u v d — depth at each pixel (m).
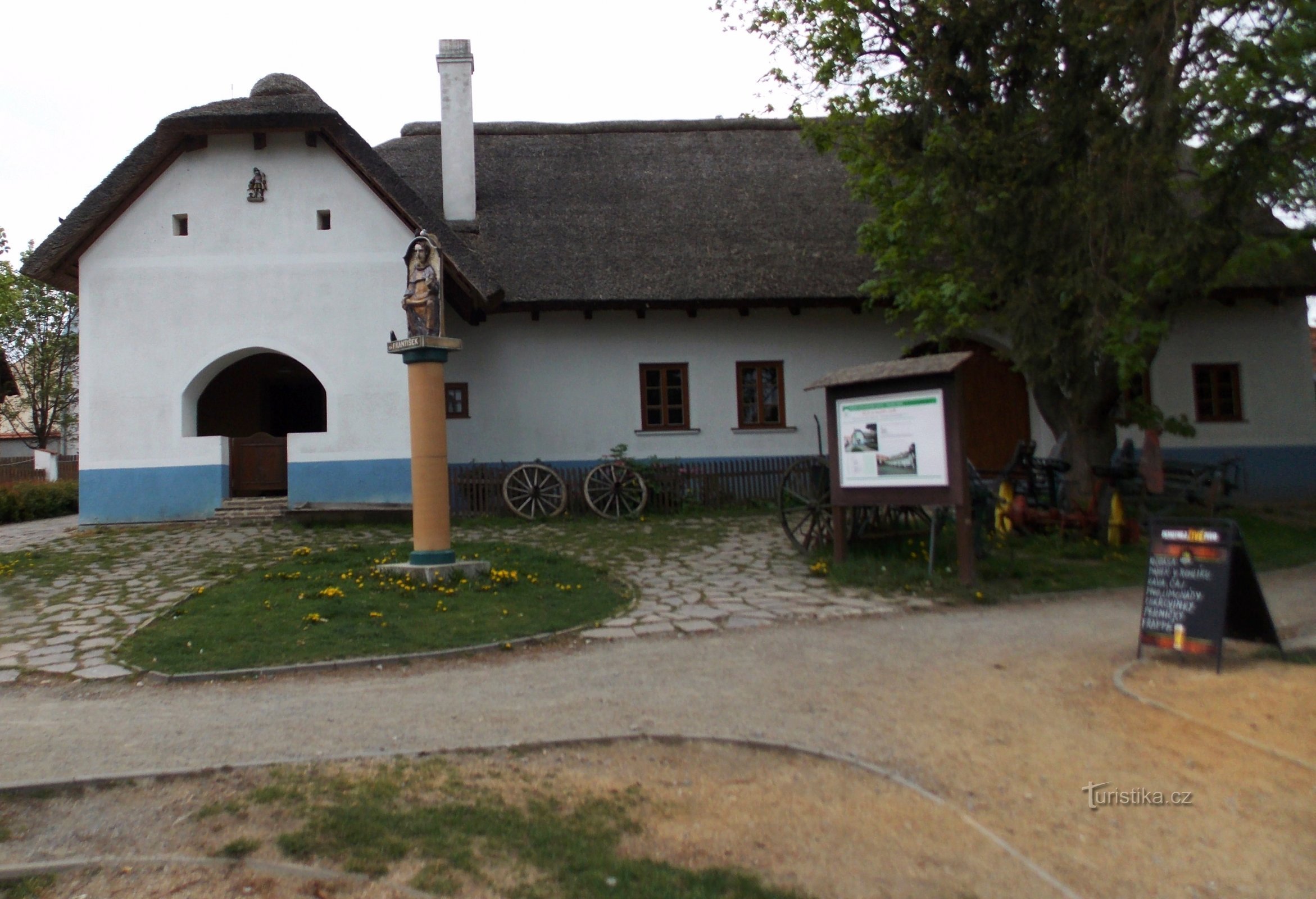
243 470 17.38
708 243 20.14
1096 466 13.53
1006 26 12.46
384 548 13.34
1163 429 14.89
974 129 12.82
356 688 7.39
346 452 16.95
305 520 16.03
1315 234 12.73
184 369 16.89
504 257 19.42
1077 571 11.66
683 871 4.32
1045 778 5.37
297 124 16.62
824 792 5.22
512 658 8.35
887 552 12.54
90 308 16.81
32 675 7.95
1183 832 4.73
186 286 16.98
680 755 5.77
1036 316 12.70
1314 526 16.23
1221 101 11.58
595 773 5.48
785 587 11.28
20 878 4.17
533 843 4.57
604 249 19.78
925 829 4.79
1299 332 21.09
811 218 21.17
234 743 6.00
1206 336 20.95
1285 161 11.86
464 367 19.45
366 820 4.73
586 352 19.75
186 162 17.17
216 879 4.21
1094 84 11.95
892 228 15.66
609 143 23.64
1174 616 7.46
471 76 20.70
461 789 5.18
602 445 19.69
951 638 8.70
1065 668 7.52
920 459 11.00
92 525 16.55
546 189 21.69
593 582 11.52
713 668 7.85
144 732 6.27
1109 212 11.70
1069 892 4.20
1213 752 5.62
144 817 4.80
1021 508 13.59
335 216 17.20
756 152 23.56
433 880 4.20
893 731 6.16
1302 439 20.94
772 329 20.25
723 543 14.51
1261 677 6.86
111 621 9.73
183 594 10.78
